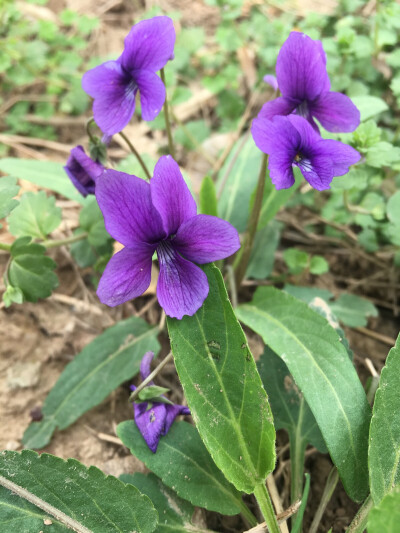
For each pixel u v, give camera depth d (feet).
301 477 0.26
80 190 0.26
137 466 0.29
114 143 0.44
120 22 0.53
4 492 0.22
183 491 0.23
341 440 0.23
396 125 0.41
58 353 0.33
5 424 0.30
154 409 0.24
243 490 0.22
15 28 0.48
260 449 0.22
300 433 0.26
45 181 0.33
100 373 0.30
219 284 0.22
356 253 0.37
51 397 0.30
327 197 0.39
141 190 0.20
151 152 0.43
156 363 0.32
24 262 0.28
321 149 0.22
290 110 0.25
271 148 0.21
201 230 0.21
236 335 0.22
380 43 0.40
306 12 0.50
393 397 0.23
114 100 0.24
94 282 0.35
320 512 0.25
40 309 0.34
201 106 0.47
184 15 0.53
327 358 0.24
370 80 0.42
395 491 0.19
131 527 0.22
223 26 0.49
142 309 0.35
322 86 0.24
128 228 0.20
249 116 0.45
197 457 0.24
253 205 0.31
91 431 0.30
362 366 0.32
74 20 0.48
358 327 0.34
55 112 0.46
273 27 0.46
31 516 0.22
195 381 0.22
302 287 0.33
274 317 0.27
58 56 0.47
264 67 0.46
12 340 0.33
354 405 0.23
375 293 0.36
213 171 0.41
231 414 0.22
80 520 0.22
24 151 0.43
